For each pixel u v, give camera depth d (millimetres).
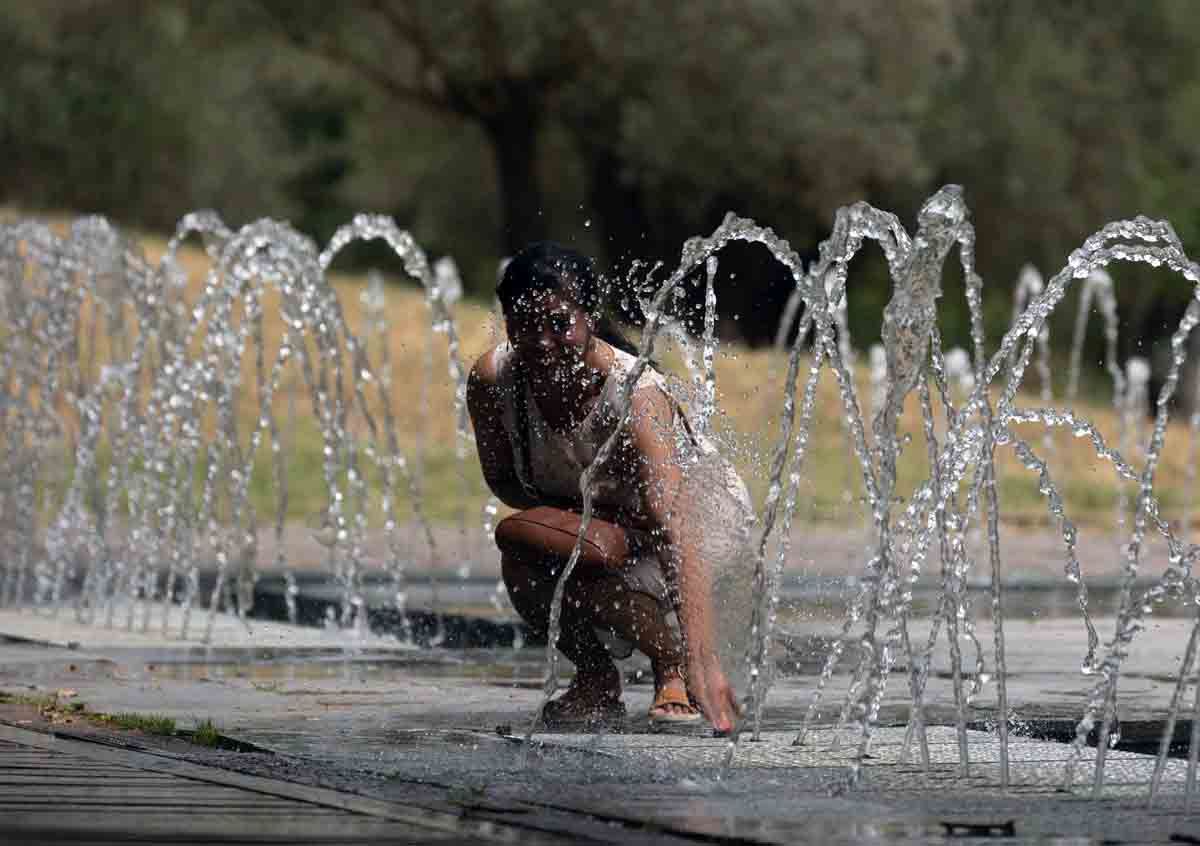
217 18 88125
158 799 9516
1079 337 40531
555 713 12875
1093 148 101000
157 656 17047
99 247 26391
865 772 10703
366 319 56062
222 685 14719
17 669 15812
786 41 82625
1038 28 100812
